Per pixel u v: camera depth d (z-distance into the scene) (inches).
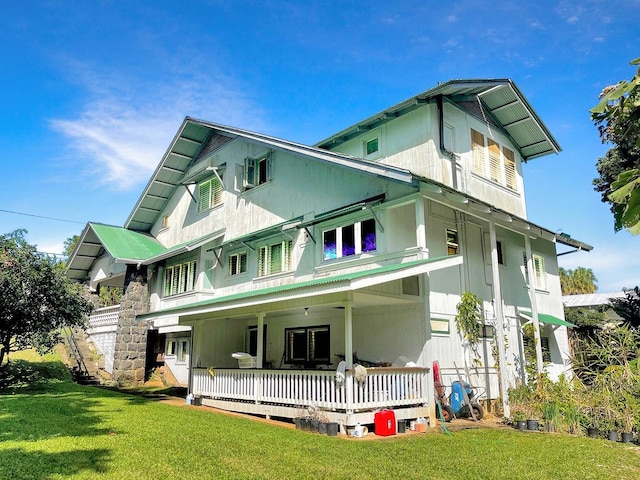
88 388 729.6
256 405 525.7
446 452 344.2
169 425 423.8
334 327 600.1
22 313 676.1
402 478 275.4
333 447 352.8
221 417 494.0
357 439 391.2
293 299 491.8
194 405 613.6
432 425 464.1
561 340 764.6
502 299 639.8
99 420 432.5
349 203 591.8
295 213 673.6
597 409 452.1
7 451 307.0
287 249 678.5
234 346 731.4
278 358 673.0
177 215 967.0
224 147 859.4
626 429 425.1
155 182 952.9
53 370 848.9
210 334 704.4
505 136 736.3
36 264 695.7
